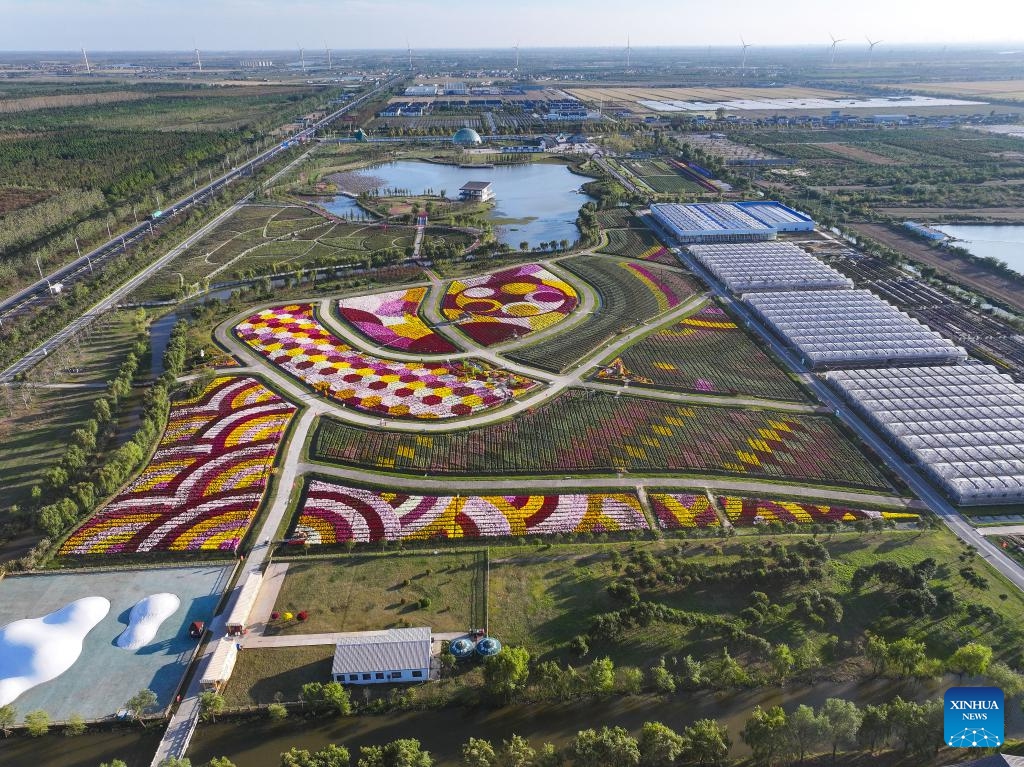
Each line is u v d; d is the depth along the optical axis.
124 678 70.50
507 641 74.75
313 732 65.44
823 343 141.25
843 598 80.44
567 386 129.75
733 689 70.00
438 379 131.50
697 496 99.12
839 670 71.81
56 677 70.50
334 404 122.94
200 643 74.56
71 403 122.88
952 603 77.44
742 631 73.38
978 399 120.44
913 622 77.00
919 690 70.00
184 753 63.09
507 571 85.06
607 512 95.81
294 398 124.25
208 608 79.44
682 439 113.00
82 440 106.94
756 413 120.94
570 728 66.31
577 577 84.06
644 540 90.81
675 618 76.69
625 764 59.81
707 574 82.12
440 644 74.12
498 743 64.56
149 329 154.62
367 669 69.06
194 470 104.00
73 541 89.62
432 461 106.81
